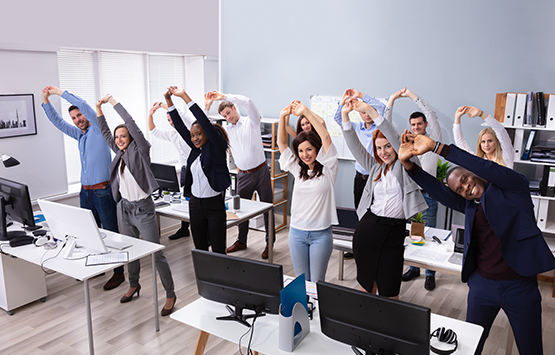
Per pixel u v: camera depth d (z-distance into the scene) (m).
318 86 5.99
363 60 5.64
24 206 3.60
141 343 3.54
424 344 1.94
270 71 6.30
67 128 4.60
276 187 6.55
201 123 3.62
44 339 3.59
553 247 4.48
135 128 3.85
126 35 5.80
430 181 2.61
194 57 7.26
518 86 4.86
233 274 2.40
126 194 3.89
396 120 5.55
